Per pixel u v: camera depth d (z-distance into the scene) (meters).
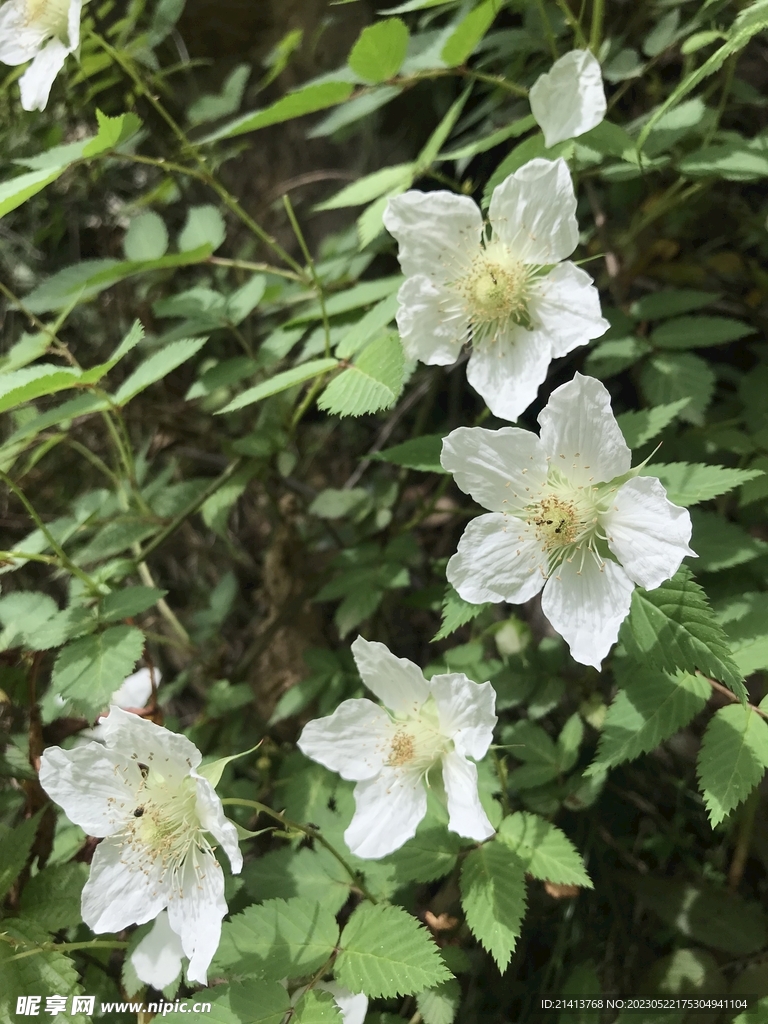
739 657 0.14
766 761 0.13
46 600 0.18
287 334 0.20
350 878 0.16
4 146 0.24
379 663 0.15
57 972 0.14
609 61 0.20
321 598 0.21
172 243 0.28
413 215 0.15
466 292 0.15
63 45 0.18
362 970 0.13
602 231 0.22
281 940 0.14
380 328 0.16
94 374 0.15
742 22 0.15
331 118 0.21
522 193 0.14
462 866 0.14
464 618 0.14
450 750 0.15
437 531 0.26
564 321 0.15
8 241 0.27
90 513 0.20
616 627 0.13
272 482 0.25
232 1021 0.13
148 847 0.14
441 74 0.17
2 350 0.27
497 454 0.14
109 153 0.18
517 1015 0.20
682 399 0.17
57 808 0.18
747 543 0.16
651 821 0.21
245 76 0.24
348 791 0.17
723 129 0.24
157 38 0.23
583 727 0.19
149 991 0.16
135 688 0.22
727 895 0.17
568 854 0.14
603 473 0.13
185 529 0.28
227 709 0.21
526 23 0.21
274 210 0.30
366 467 0.28
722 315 0.25
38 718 0.18
